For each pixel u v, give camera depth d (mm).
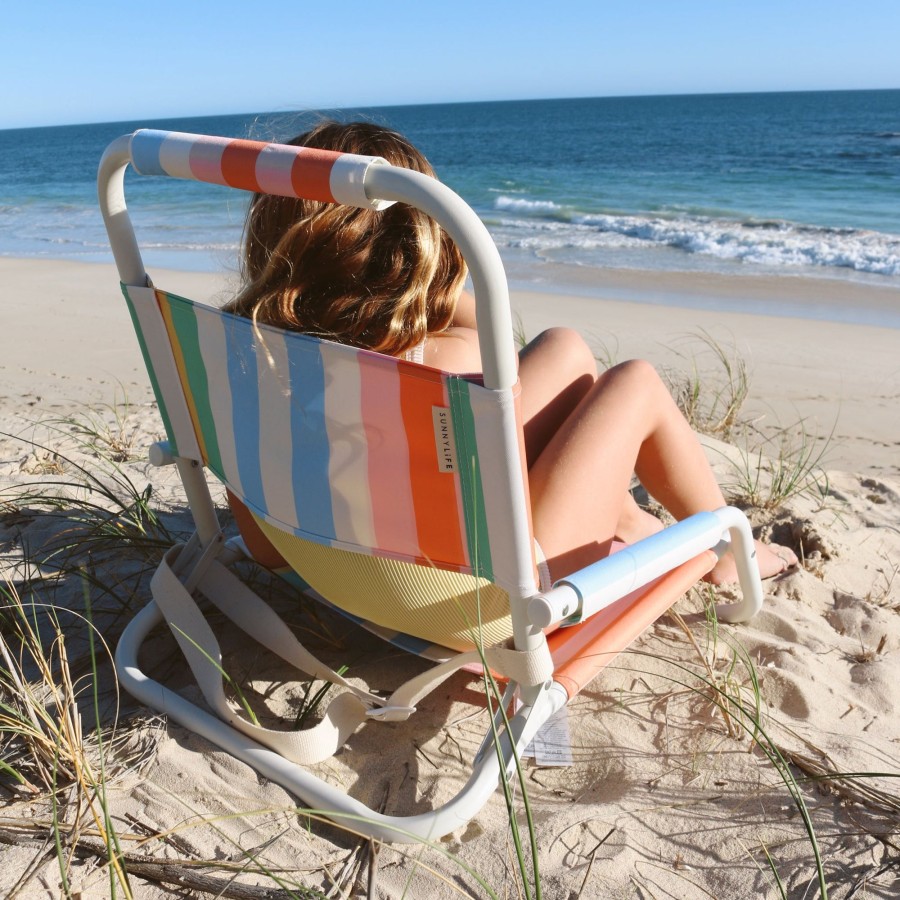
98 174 1502
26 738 1645
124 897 1354
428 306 1590
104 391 5453
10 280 10758
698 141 38219
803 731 1858
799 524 2885
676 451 1920
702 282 10422
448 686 1978
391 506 1433
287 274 1503
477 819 1620
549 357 1898
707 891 1442
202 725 1718
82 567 2355
